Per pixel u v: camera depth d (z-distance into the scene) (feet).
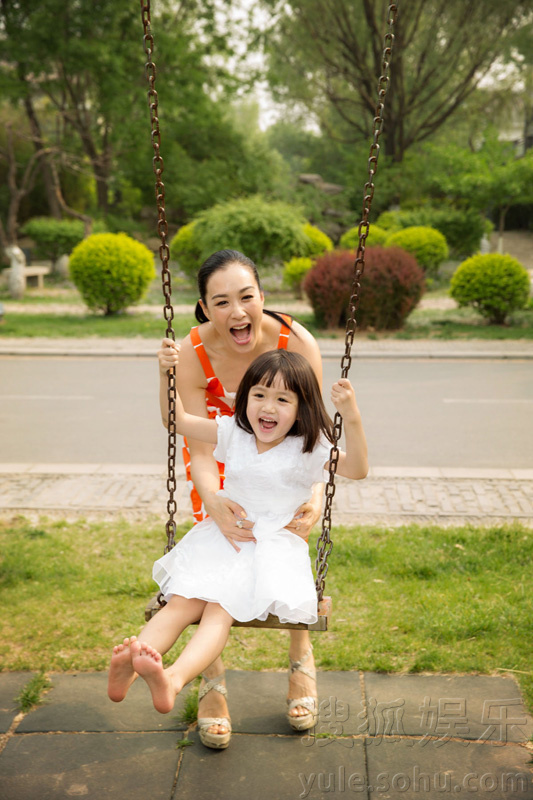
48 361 40.88
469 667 10.87
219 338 9.32
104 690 10.52
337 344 45.01
